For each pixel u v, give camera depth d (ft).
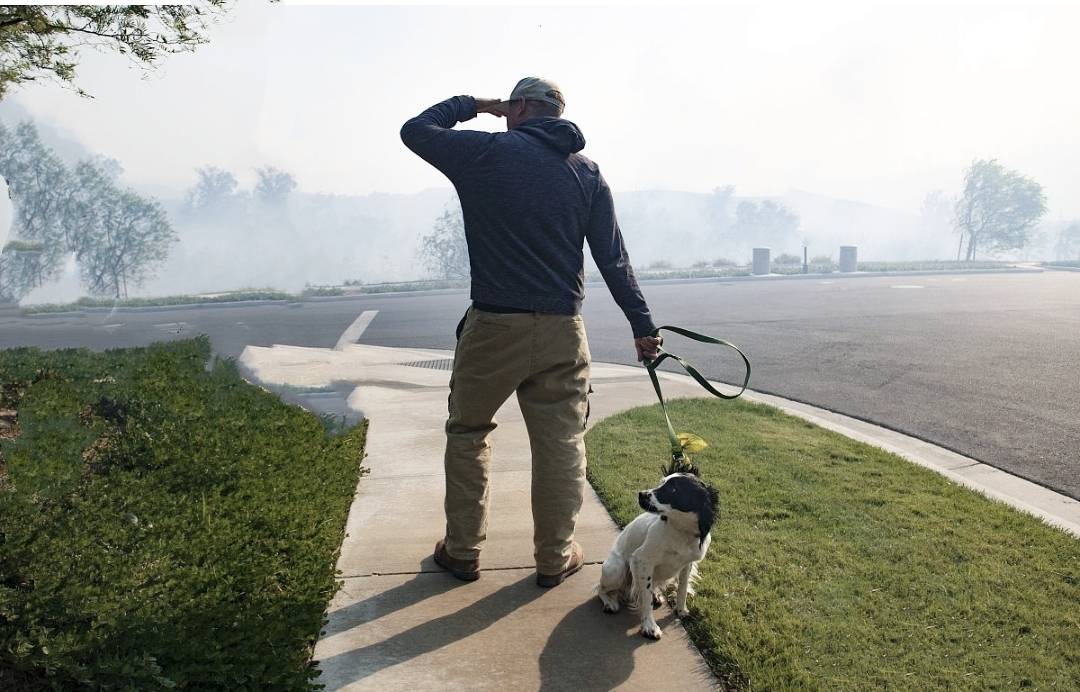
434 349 33.22
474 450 9.55
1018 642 8.37
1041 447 17.43
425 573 10.11
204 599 8.84
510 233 8.45
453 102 9.12
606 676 7.73
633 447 15.88
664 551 8.40
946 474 14.71
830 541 11.02
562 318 8.74
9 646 7.14
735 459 15.08
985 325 40.96
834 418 20.48
